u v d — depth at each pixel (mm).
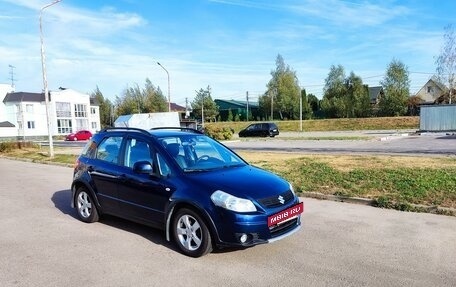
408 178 8617
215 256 4848
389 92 61469
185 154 5602
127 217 5906
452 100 48094
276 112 76062
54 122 70438
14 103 67500
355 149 18500
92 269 4535
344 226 5969
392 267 4387
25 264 4730
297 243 5246
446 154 14570
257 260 4684
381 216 6477
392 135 30984
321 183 8852
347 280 4082
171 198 5027
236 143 28625
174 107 100062
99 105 93438
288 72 74688
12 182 11680
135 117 33250
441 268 4328
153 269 4496
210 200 4668
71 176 12688
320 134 40500
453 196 7102
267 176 5344
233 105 86875
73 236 5824
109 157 6320
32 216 7148
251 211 4535
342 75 69750
